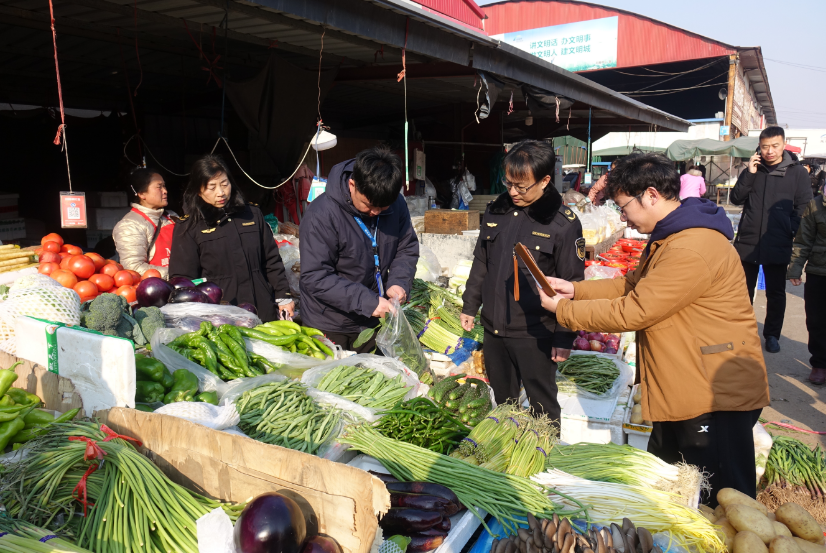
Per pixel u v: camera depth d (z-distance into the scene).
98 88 7.75
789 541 2.16
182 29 5.09
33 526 1.53
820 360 5.37
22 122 7.88
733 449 2.37
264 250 3.76
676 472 2.30
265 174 7.01
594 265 6.45
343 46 5.38
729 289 2.29
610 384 4.10
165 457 1.74
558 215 2.98
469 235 6.71
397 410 2.29
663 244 2.35
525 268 3.02
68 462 1.71
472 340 4.53
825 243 5.13
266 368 2.71
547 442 2.42
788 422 4.57
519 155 2.84
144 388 2.25
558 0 24.33
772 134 5.71
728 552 2.17
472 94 8.52
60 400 2.14
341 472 1.42
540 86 6.90
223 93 5.30
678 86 25.69
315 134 5.47
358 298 2.95
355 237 3.04
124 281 3.22
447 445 2.27
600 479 2.30
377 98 8.71
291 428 2.13
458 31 4.93
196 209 3.41
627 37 22.91
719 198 24.78
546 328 3.05
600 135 14.16
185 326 2.80
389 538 1.66
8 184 7.90
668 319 2.36
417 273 5.30
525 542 1.65
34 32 5.21
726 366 2.30
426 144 10.48
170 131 8.77
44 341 2.17
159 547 1.52
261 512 1.34
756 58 22.44
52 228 7.71
